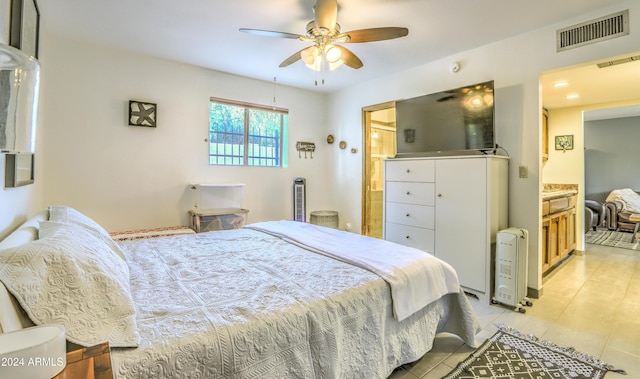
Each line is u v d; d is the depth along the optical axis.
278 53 3.15
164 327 1.00
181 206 3.51
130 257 1.80
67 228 1.30
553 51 2.52
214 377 0.94
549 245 3.23
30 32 1.71
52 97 2.77
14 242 1.03
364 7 2.24
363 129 4.23
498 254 2.52
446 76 3.24
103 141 3.03
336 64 2.58
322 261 1.76
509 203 2.80
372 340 1.38
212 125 3.79
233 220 3.62
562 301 2.60
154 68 3.29
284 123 4.38
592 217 5.68
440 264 1.82
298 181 4.29
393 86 3.79
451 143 2.98
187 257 1.83
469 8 2.26
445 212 2.82
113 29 2.64
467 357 1.78
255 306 1.17
